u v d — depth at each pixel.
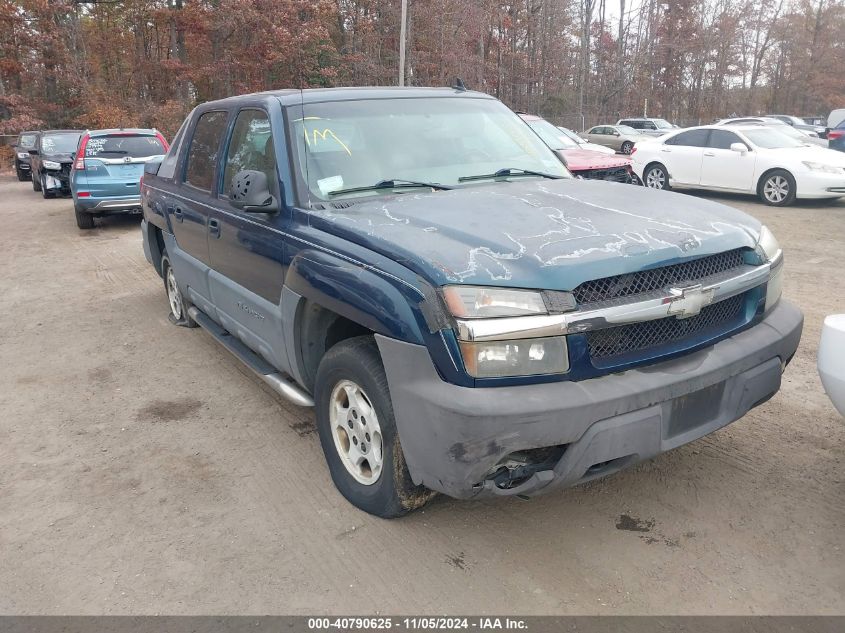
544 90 51.69
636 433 2.56
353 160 3.63
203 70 35.44
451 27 39.91
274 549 3.01
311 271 3.13
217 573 2.86
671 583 2.68
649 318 2.62
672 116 61.28
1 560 3.00
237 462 3.81
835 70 64.31
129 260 9.62
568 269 2.53
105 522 3.27
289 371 3.68
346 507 3.30
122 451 3.99
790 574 2.71
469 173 3.78
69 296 7.73
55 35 35.38
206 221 4.44
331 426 3.32
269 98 3.96
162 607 2.67
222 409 4.53
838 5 63.53
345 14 38.34
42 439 4.18
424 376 2.57
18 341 6.15
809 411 4.10
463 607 2.60
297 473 3.66
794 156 12.52
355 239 2.96
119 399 4.76
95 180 11.88
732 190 13.38
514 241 2.70
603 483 3.41
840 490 3.27
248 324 4.08
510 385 2.47
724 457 3.61
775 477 3.40
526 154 4.16
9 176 27.75
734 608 2.54
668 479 3.42
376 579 2.78
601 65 56.09
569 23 52.72
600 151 13.41
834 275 7.29
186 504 3.40
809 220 10.96
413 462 2.70
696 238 2.87
